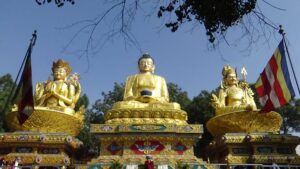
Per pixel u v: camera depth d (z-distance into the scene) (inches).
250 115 849.5
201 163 741.9
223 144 829.8
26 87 451.2
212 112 1338.6
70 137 821.2
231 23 288.8
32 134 804.6
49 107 877.8
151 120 813.2
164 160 746.2
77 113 917.2
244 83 967.0
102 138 780.0
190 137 789.9
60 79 962.1
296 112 1444.4
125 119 815.7
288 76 565.9
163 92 938.1
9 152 807.7
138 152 763.4
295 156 797.2
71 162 866.8
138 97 885.2
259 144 807.7
